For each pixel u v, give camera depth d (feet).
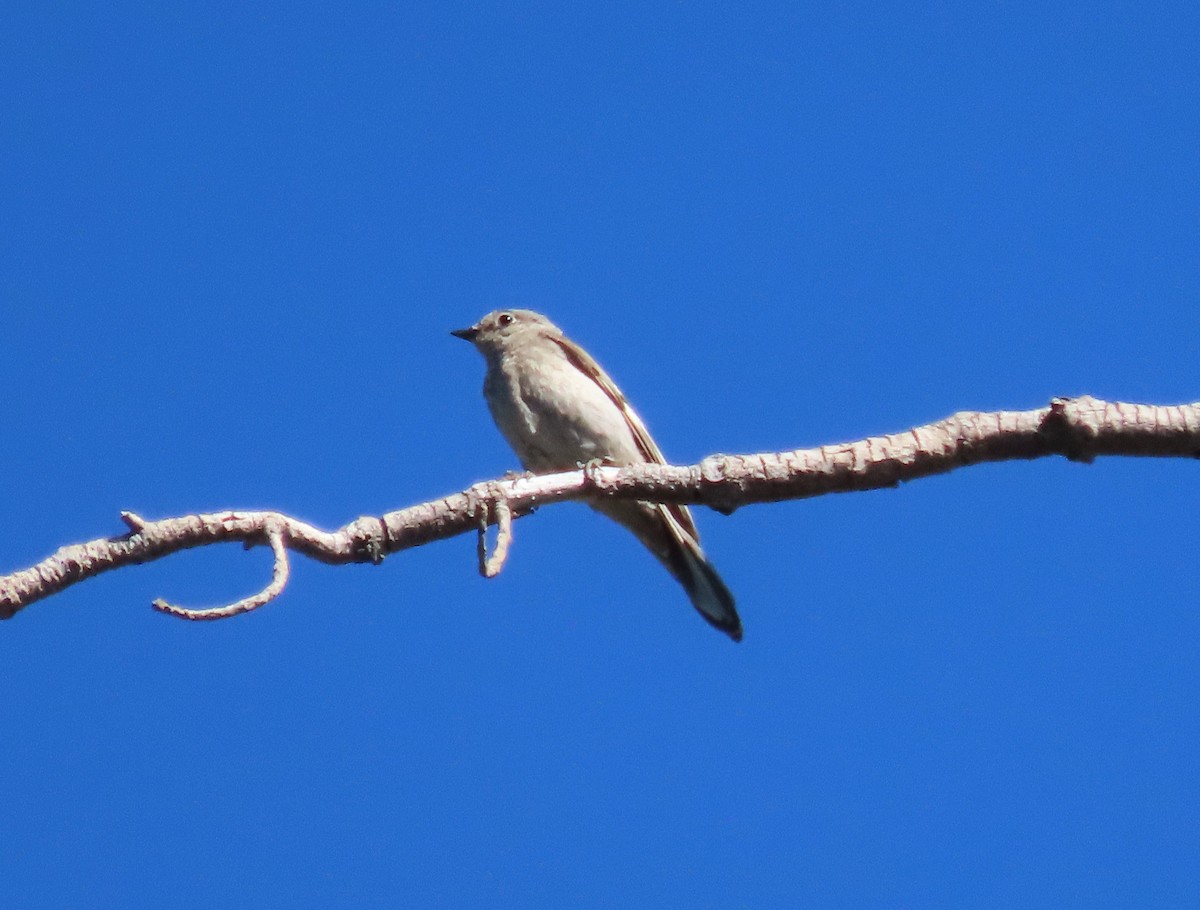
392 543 35.09
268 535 33.45
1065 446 33.50
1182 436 32.71
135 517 33.12
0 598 32.22
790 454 35.35
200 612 31.55
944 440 34.37
